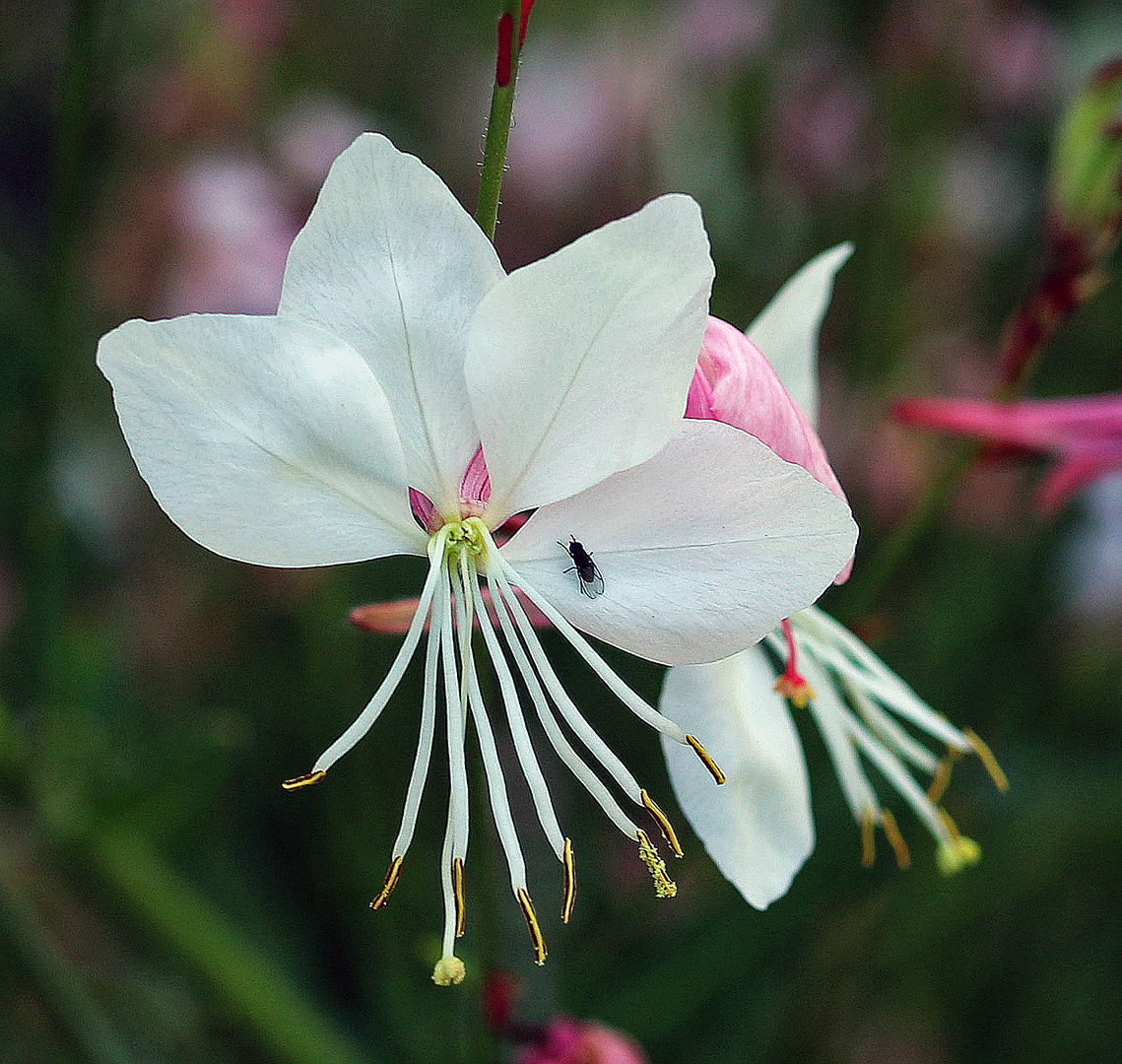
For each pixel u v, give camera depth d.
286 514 0.15
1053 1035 0.21
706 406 0.16
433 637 0.16
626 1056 0.18
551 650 0.21
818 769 0.20
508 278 0.15
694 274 0.15
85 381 0.24
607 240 0.15
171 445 0.15
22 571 0.19
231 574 0.23
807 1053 0.20
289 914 0.20
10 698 0.20
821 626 0.17
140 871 0.19
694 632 0.16
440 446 0.16
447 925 0.16
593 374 0.15
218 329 0.15
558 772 0.21
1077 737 0.22
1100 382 0.27
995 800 0.20
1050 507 0.20
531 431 0.15
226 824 0.20
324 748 0.20
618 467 0.15
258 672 0.22
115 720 0.21
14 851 0.21
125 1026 0.20
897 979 0.21
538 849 0.20
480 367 0.15
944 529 0.23
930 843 0.20
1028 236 0.29
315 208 0.15
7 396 0.20
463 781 0.16
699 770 0.16
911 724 0.20
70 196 0.18
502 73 0.15
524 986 0.19
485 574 0.16
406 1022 0.20
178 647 0.23
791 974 0.20
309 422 0.15
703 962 0.19
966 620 0.20
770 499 0.15
